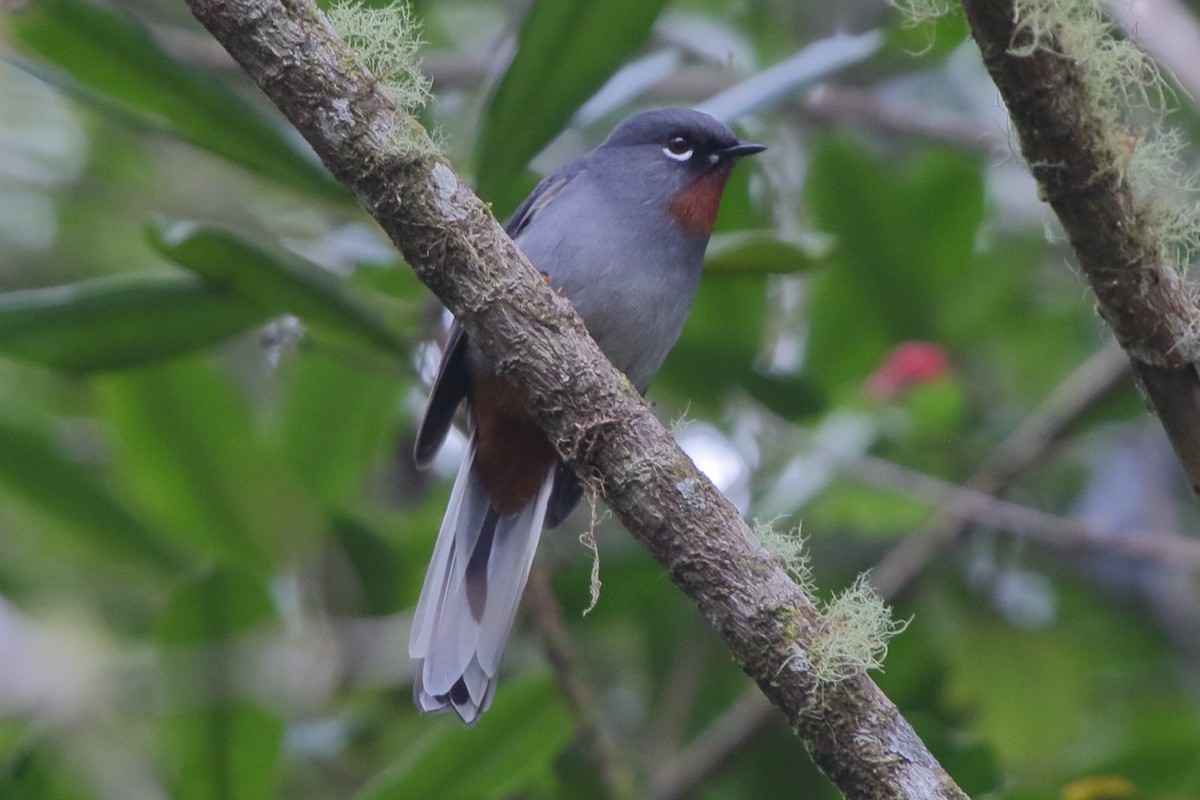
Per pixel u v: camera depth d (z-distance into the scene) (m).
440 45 13.60
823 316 10.89
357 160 5.32
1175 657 11.26
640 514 5.35
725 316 10.52
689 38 13.05
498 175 7.91
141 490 8.70
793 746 9.76
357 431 9.42
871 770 4.96
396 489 11.83
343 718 9.30
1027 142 5.11
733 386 9.84
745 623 5.15
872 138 13.35
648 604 9.56
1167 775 8.73
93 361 8.02
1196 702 10.54
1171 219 5.29
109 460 10.37
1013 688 10.12
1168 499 11.77
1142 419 10.05
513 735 7.99
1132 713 10.06
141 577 8.84
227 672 7.46
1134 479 11.75
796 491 9.58
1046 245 11.25
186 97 7.79
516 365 5.43
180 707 7.38
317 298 7.84
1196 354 5.36
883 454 10.34
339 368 9.31
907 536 10.64
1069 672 10.13
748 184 10.93
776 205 11.84
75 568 8.82
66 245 12.03
